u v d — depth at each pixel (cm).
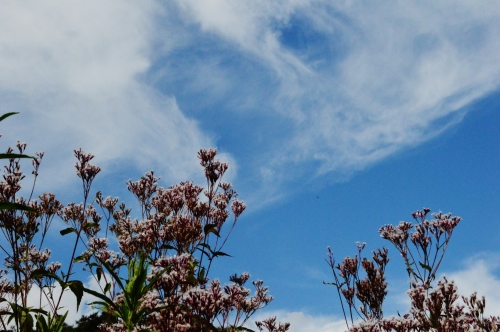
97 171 94
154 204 95
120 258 91
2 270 91
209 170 94
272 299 93
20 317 82
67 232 92
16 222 84
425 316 80
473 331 78
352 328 86
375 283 91
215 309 79
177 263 81
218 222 92
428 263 90
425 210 93
